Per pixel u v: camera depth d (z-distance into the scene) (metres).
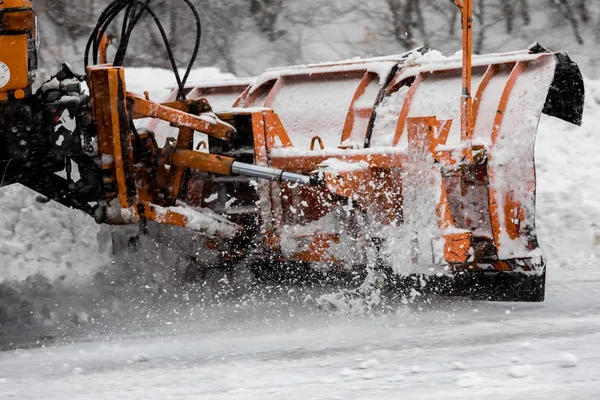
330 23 64.50
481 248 22.33
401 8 64.88
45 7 59.94
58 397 14.88
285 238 23.27
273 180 21.98
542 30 65.81
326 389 14.55
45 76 55.12
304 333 19.70
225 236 23.61
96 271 26.84
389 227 22.02
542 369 15.16
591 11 65.81
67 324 21.88
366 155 22.27
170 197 23.02
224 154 23.98
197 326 21.14
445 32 64.94
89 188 21.36
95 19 60.31
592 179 33.59
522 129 22.22
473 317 20.89
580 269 28.03
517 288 22.88
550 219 31.11
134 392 14.98
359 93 24.89
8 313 22.78
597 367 15.10
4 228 28.98
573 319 20.16
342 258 22.78
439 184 21.02
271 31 63.62
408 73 24.75
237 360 17.08
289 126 25.50
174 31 62.31
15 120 20.22
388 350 17.36
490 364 15.75
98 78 20.84
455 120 23.20
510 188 22.25
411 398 13.73
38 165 20.83
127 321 21.98
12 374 16.86
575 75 25.33
